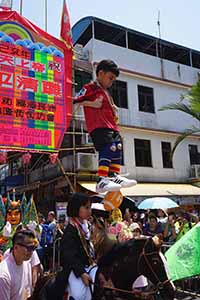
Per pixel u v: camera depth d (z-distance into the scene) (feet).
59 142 20.20
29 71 19.63
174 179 66.64
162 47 72.54
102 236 12.25
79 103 13.48
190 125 71.36
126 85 64.59
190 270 18.26
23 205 28.96
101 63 13.80
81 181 52.80
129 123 62.75
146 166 63.87
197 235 19.57
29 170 67.10
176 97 71.00
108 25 63.36
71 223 11.92
